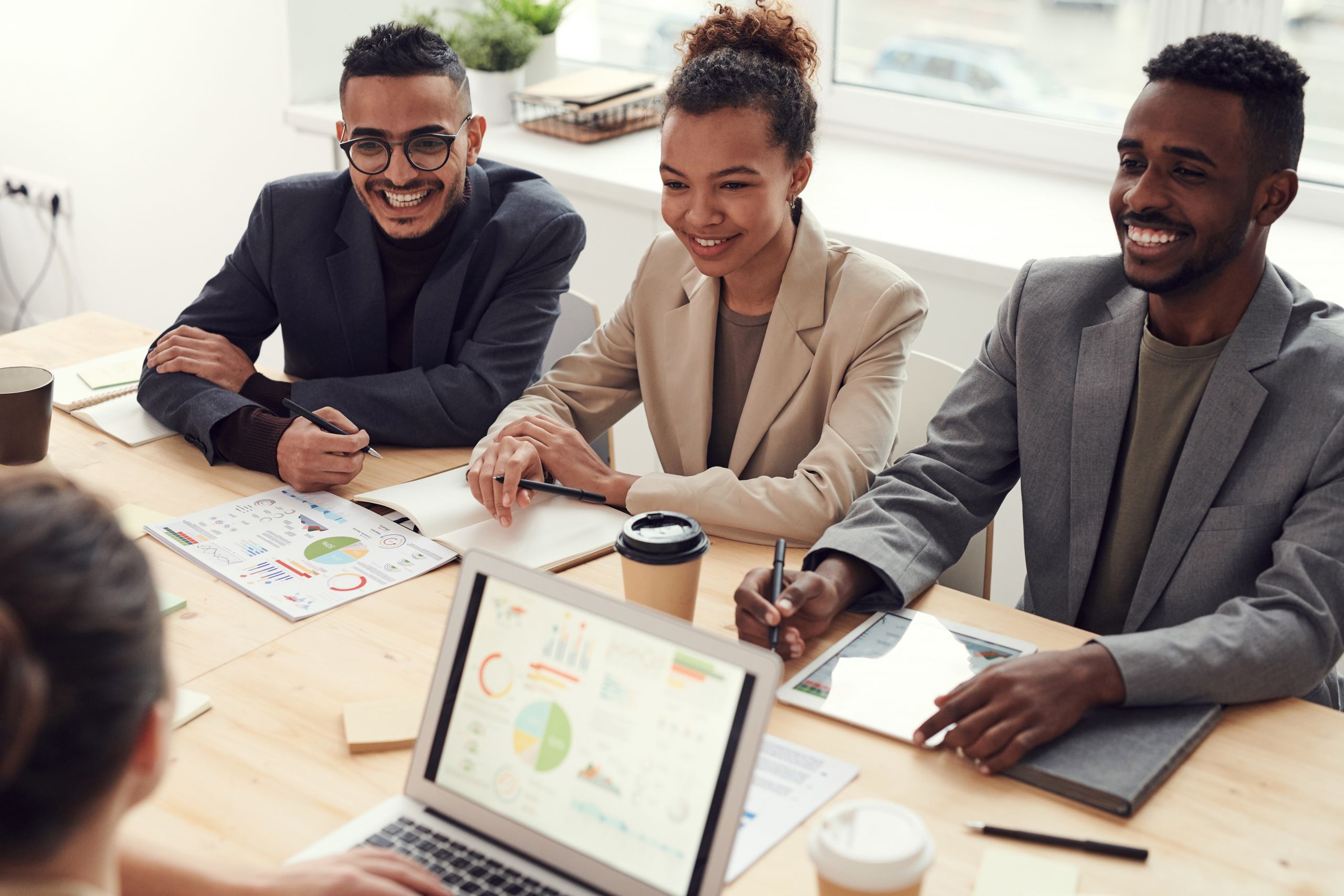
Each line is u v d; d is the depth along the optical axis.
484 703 0.96
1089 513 1.47
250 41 3.17
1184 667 1.15
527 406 1.77
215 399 1.73
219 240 3.50
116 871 0.67
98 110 3.66
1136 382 1.46
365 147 1.79
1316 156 2.46
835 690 1.20
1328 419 1.30
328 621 1.32
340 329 1.95
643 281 1.79
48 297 4.11
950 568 1.66
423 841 0.94
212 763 1.08
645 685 0.90
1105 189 2.63
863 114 2.94
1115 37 2.57
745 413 1.67
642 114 3.06
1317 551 1.25
